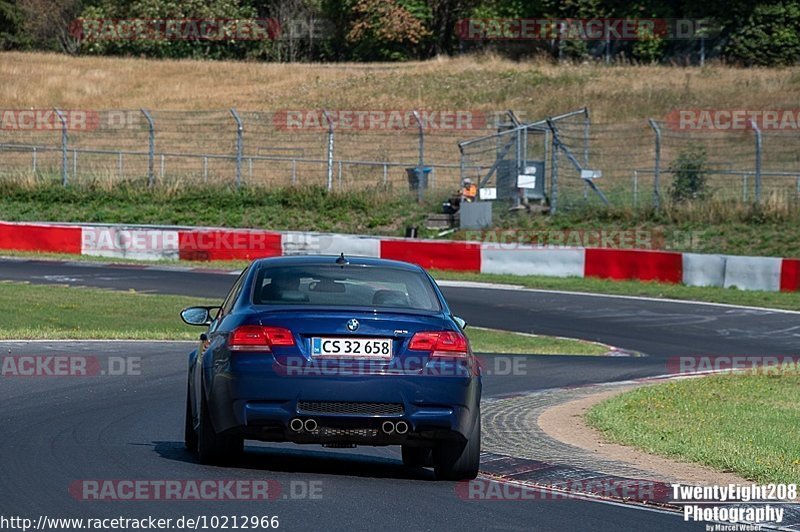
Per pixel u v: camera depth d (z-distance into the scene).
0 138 176.25
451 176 158.00
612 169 154.12
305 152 169.38
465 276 111.38
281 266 29.56
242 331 26.64
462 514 24.23
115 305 83.31
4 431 32.88
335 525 22.52
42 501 23.70
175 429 35.88
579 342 74.44
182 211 138.25
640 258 109.44
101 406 39.94
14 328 67.62
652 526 23.88
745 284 104.56
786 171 148.50
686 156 140.88
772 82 190.12
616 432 37.19
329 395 26.16
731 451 33.06
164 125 184.38
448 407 26.83
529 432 37.75
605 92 190.62
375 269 29.84
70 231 120.25
